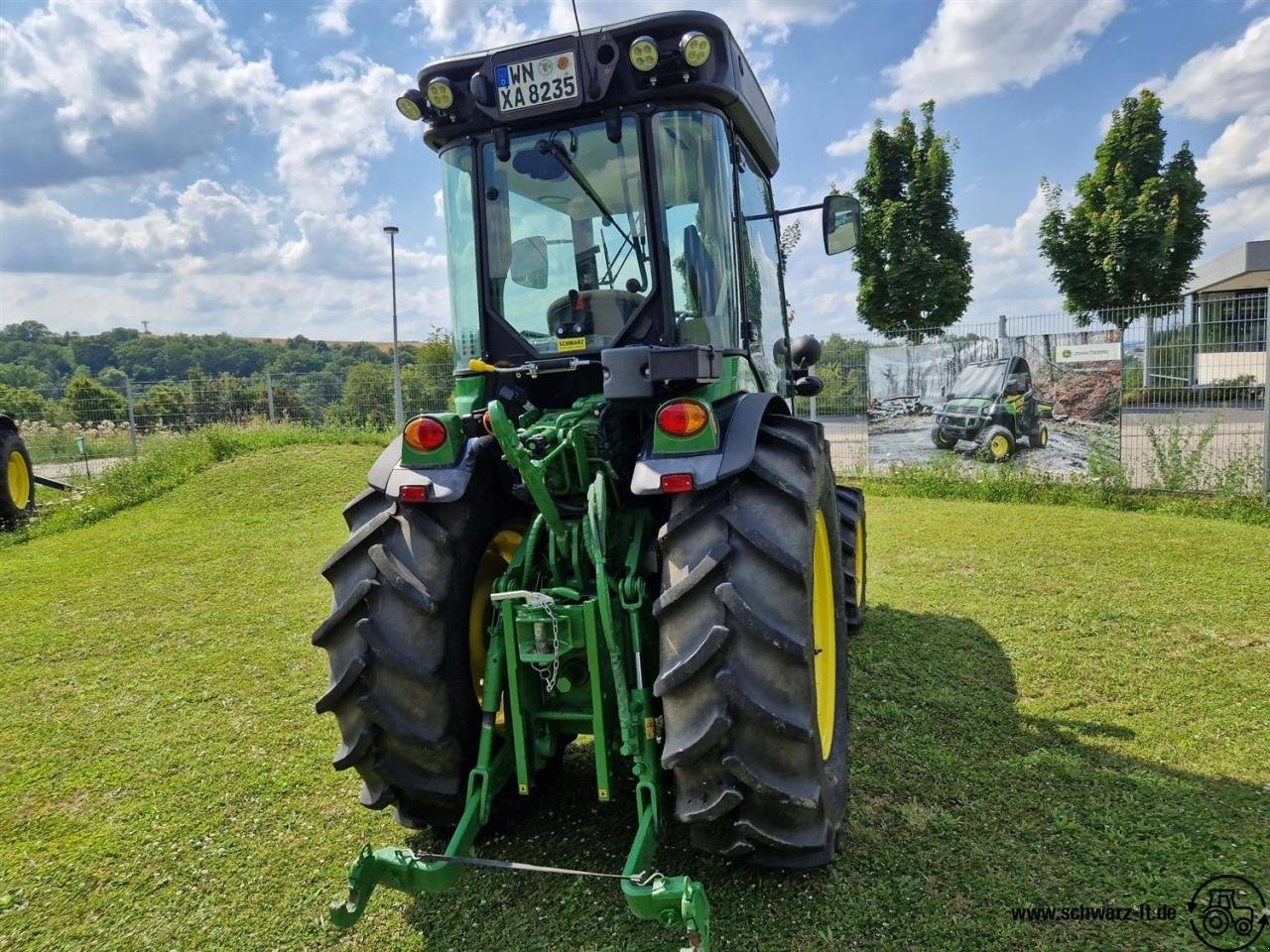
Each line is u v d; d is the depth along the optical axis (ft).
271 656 15.64
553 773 10.15
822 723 8.97
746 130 10.37
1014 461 32.35
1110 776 9.79
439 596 7.98
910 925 7.32
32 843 9.50
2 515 29.27
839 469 35.86
